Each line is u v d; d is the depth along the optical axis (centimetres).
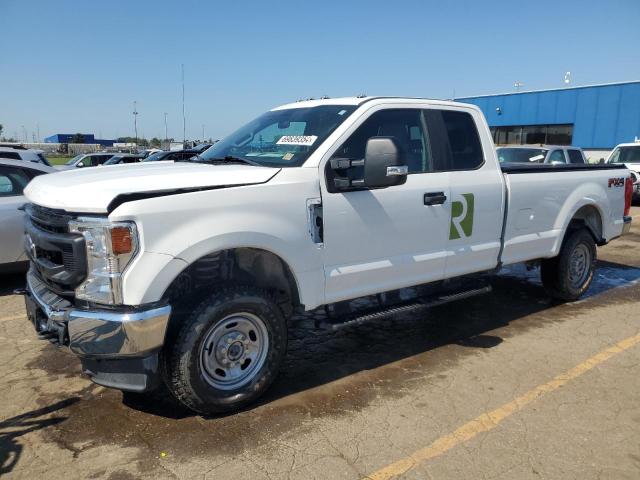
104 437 335
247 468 305
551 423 358
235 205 346
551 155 1305
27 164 688
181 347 337
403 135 450
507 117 3259
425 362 459
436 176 460
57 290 343
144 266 315
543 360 463
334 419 361
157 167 393
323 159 391
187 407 355
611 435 344
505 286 706
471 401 388
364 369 444
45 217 349
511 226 525
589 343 503
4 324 540
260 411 370
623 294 676
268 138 444
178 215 325
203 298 346
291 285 393
